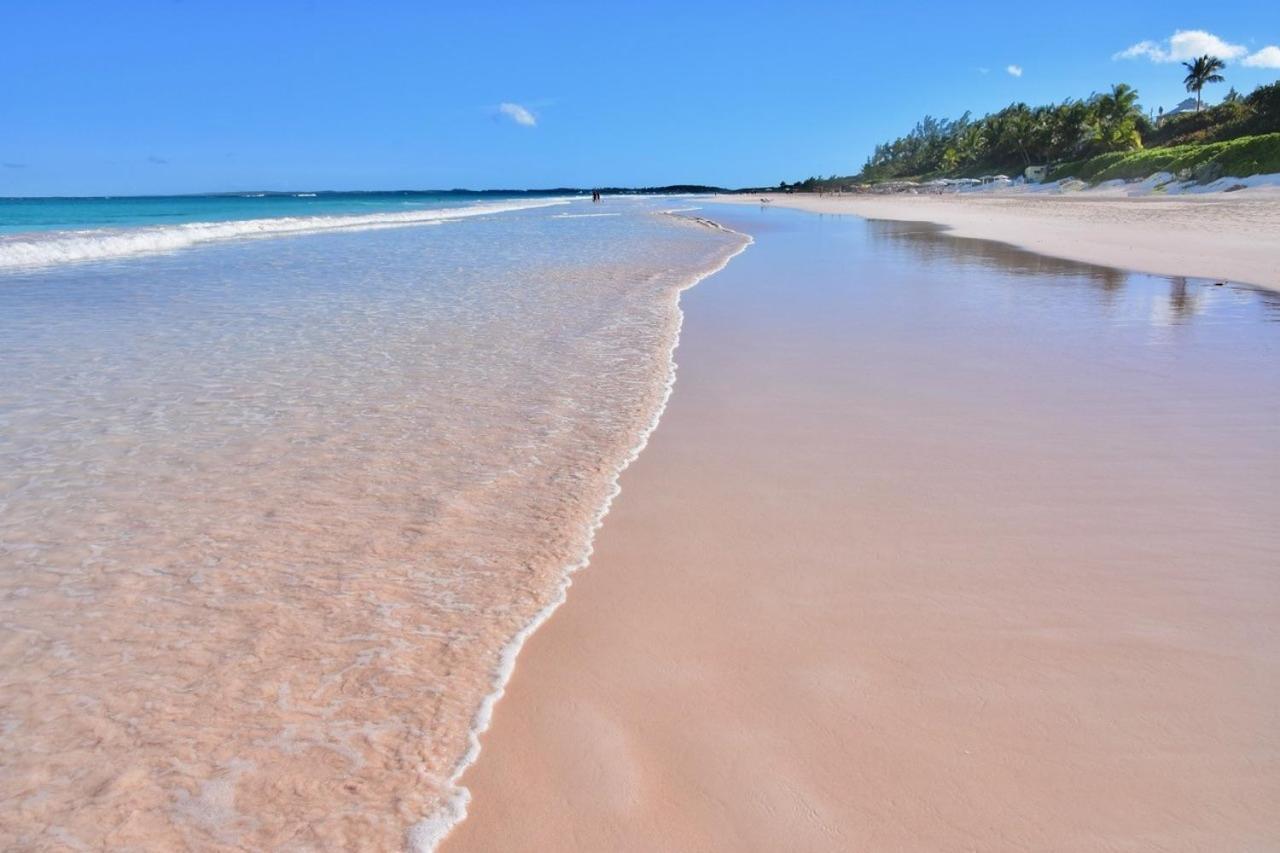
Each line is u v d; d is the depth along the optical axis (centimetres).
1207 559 367
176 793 236
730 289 1240
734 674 293
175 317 991
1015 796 233
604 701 279
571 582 360
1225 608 327
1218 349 778
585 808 232
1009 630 315
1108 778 239
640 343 841
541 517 426
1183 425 554
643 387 675
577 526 416
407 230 3189
